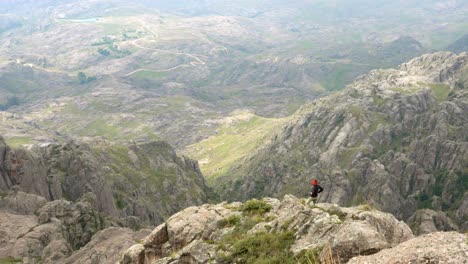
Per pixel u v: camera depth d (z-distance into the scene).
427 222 184.50
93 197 111.25
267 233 29.22
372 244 23.62
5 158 102.31
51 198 109.19
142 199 154.25
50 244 71.62
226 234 31.58
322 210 29.95
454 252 19.61
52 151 128.12
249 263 26.62
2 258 66.25
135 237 71.50
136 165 189.12
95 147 187.38
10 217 81.75
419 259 20.09
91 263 62.75
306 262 24.38
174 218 37.16
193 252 30.00
